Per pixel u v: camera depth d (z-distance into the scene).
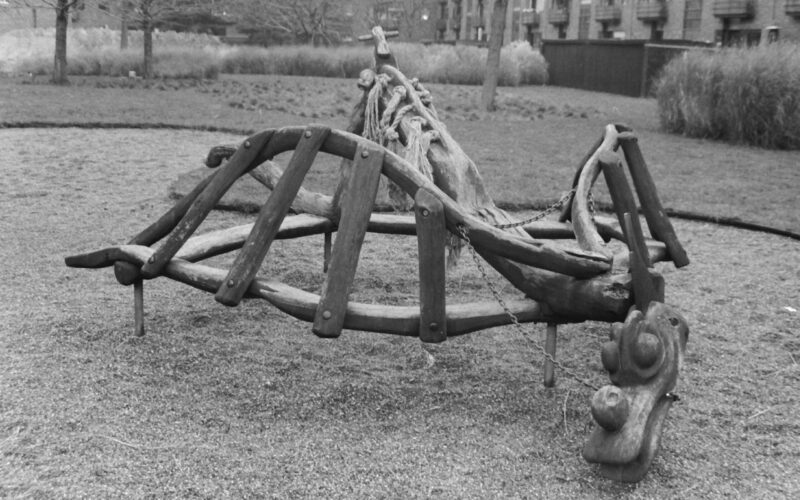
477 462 3.86
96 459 3.73
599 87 32.69
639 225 4.18
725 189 11.00
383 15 58.44
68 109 17.20
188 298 6.06
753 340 5.64
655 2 46.31
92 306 5.77
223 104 19.77
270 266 6.93
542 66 36.94
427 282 4.15
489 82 21.16
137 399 4.36
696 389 4.80
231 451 3.87
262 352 5.09
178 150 13.10
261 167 5.94
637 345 3.72
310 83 28.77
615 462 3.55
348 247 4.23
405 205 5.84
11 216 8.35
